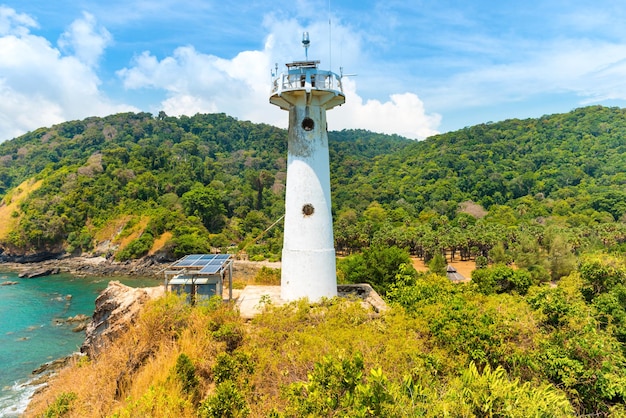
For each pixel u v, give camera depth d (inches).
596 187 5201.8
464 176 6013.8
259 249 3459.6
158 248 3695.9
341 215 4741.6
